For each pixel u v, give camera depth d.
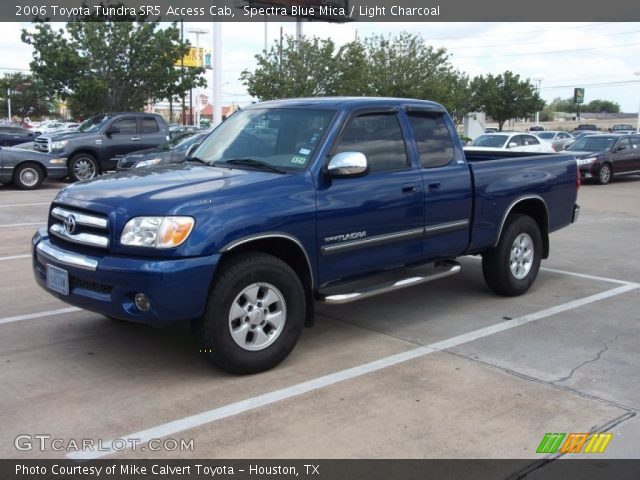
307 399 4.32
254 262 4.56
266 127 5.51
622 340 5.58
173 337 5.52
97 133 18.20
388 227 5.41
